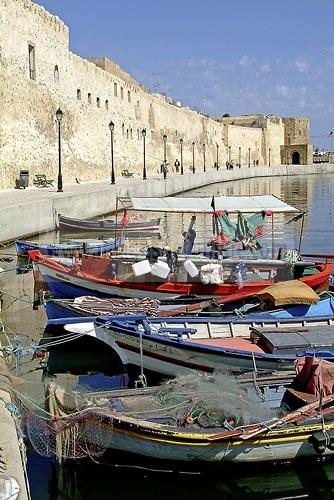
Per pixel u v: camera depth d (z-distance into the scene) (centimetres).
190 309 1361
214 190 6247
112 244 2027
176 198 1909
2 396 780
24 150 3719
